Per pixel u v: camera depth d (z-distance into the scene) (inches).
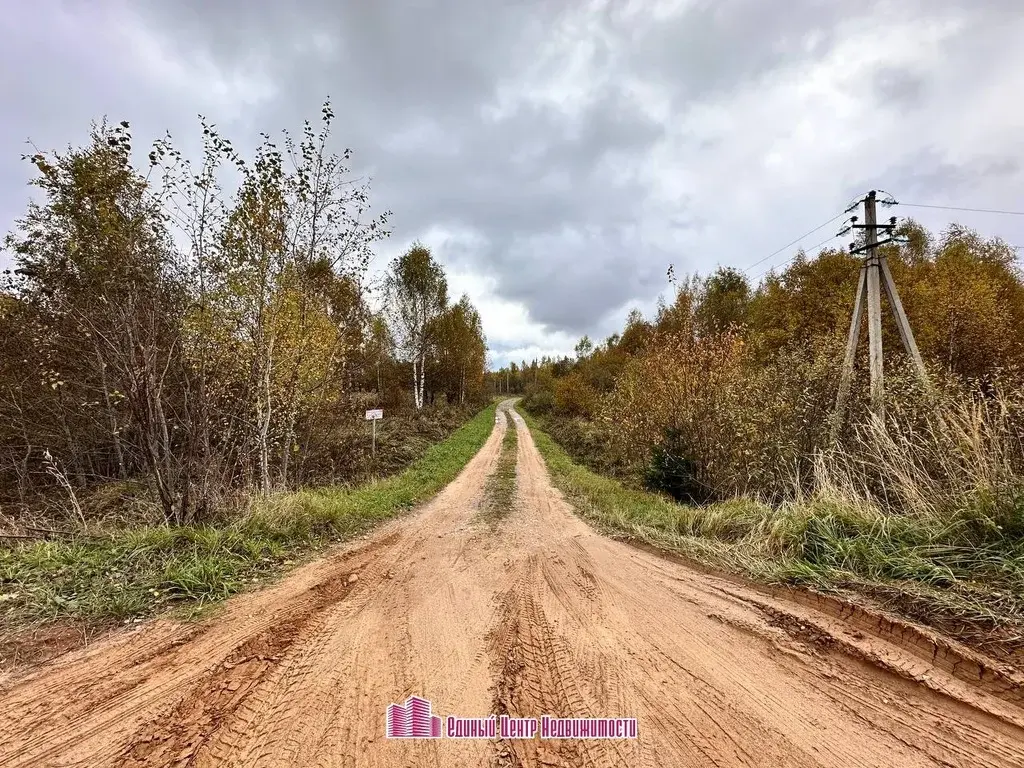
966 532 164.7
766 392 350.3
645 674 124.1
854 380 307.6
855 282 687.7
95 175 241.1
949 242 781.9
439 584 194.1
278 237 349.4
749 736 99.3
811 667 126.2
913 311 547.5
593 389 1268.5
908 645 128.8
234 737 99.4
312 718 105.7
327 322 428.5
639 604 171.2
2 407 462.0
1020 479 170.7
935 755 92.5
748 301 1121.4
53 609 155.2
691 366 415.5
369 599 177.3
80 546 206.8
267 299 351.6
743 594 176.1
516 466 616.7
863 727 101.5
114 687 118.3
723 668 126.6
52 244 335.3
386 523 311.1
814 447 297.1
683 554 227.9
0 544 221.6
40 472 489.7
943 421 215.2
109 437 484.7
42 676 123.3
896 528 184.7
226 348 309.7
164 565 192.1
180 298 277.6
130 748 96.2
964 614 131.2
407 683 120.0
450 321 1368.1
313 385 417.7
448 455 677.9
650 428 470.0
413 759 92.4
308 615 161.9
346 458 536.4
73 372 400.8
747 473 350.0
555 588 188.7
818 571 175.9
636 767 90.4
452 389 1603.1
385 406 1114.1
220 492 283.7
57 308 298.8
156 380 267.9
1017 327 573.0
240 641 142.8
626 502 355.3
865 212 330.0
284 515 268.4
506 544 258.8
